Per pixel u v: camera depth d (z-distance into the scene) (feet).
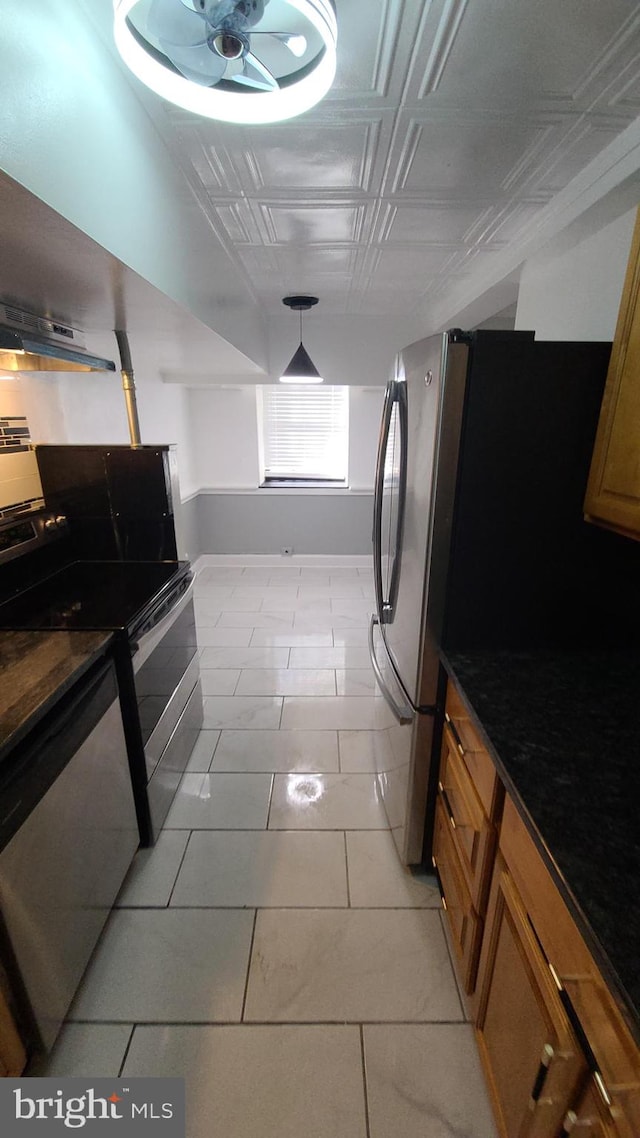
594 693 3.81
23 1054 3.60
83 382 9.13
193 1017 4.21
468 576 4.41
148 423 11.84
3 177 2.22
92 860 4.46
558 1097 2.41
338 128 4.17
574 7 2.97
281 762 7.30
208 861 5.66
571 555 4.40
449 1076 3.82
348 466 15.14
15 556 6.13
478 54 3.34
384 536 6.55
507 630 4.58
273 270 8.34
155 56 2.51
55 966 3.88
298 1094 3.74
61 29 2.66
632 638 4.60
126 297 4.54
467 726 3.99
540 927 2.68
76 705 4.20
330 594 13.91
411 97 3.79
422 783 5.14
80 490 7.14
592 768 2.98
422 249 7.25
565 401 4.02
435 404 4.05
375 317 12.47
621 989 1.83
